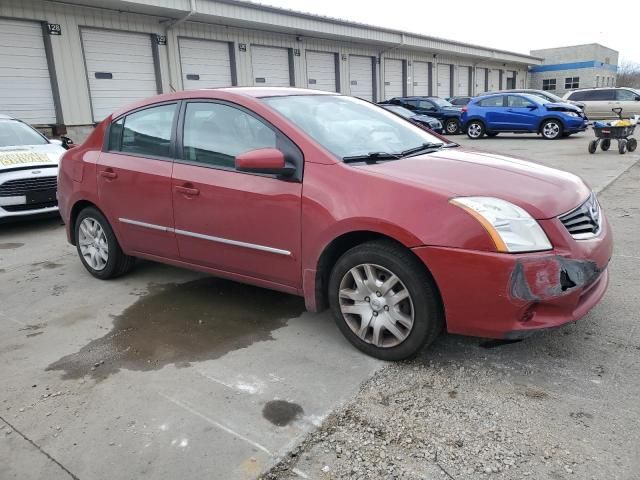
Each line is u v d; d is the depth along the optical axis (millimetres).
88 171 4477
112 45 14938
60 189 4871
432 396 2736
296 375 2986
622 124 12109
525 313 2721
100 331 3656
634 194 7594
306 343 3373
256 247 3445
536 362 3021
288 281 3400
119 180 4195
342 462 2275
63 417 2658
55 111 13828
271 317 3787
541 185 2996
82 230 4738
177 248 3961
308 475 2205
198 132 3777
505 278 2646
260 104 3508
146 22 15586
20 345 3488
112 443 2443
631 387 2732
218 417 2615
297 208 3188
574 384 2787
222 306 4012
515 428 2451
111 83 15023
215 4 16047
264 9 17688
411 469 2219
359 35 22234
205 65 17594
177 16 15898
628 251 4969
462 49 30234
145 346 3404
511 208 2748
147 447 2408
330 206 3047
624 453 2254
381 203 2893
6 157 6785
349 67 23734
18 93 13109
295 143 3279
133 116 4258
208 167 3676
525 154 13102
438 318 2908
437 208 2775
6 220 6617
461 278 2717
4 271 5129
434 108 21172
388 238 2967
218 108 3699
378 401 2709
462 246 2695
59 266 5223
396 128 3967
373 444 2383
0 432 2555
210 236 3682
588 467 2184
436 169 3117
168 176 3850
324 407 2670
